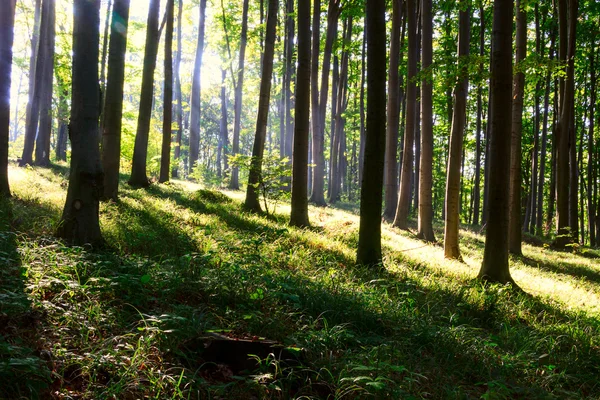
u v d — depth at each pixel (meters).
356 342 5.12
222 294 5.63
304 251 9.66
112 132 12.49
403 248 13.54
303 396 3.66
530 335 6.59
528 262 16.20
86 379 3.46
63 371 3.40
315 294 6.32
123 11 13.00
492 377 4.91
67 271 5.19
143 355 3.73
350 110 37.41
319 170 23.12
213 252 7.17
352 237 13.30
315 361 4.31
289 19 30.59
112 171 12.26
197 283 5.78
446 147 36.78
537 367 5.48
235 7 31.88
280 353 4.18
